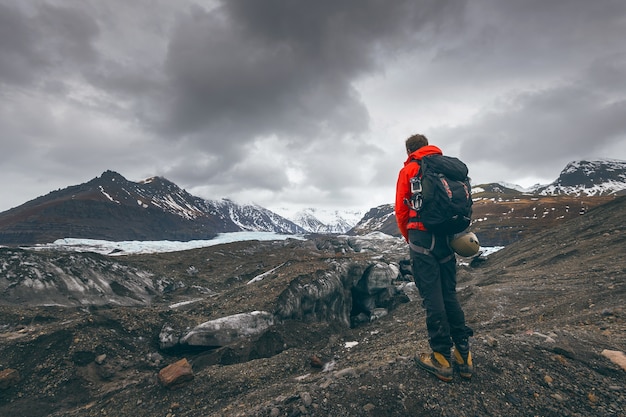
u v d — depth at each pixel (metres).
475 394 3.86
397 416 3.71
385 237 65.06
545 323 8.62
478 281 24.31
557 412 3.56
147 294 24.38
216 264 36.91
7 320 14.73
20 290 18.11
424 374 4.25
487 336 5.48
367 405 3.92
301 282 18.12
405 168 4.09
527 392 3.87
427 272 3.94
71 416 8.74
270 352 12.60
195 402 8.66
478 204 137.12
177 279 28.94
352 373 4.72
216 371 10.17
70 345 11.35
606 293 10.62
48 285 19.42
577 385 3.96
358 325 19.81
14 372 9.88
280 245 53.47
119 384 10.33
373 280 21.97
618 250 17.75
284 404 4.26
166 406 8.65
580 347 4.86
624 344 4.93
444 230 3.75
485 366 4.36
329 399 4.18
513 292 15.71
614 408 3.53
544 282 16.22
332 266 21.81
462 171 3.69
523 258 27.11
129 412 8.59
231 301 16.25
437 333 3.97
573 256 21.02
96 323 12.76
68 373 10.31
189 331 12.84
